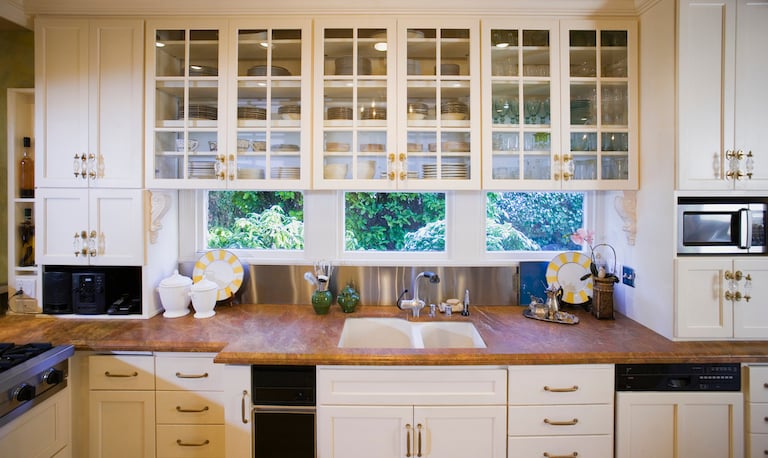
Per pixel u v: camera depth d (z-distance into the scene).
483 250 2.34
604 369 1.59
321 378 1.57
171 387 1.70
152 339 1.73
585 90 2.02
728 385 1.59
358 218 2.39
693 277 1.71
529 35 1.97
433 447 1.58
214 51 2.03
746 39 1.71
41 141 1.98
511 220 2.40
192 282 2.17
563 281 2.22
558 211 2.41
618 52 1.98
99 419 1.71
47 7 1.93
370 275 2.28
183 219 2.34
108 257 2.00
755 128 1.72
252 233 2.42
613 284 2.04
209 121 1.98
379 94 2.00
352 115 1.99
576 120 2.01
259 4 1.94
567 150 1.96
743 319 1.71
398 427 1.58
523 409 1.58
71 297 2.03
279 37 1.98
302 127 1.96
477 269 2.28
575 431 1.59
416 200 2.40
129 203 1.99
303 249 2.37
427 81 1.97
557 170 1.96
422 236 2.40
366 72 1.99
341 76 1.96
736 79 1.71
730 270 1.71
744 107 1.71
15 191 2.11
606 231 2.28
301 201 2.40
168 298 2.05
